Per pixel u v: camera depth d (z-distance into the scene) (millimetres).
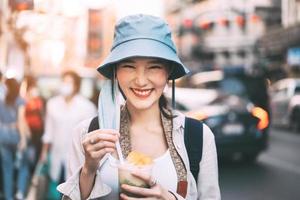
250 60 35406
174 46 2121
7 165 6652
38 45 14961
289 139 15906
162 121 2191
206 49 36062
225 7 31688
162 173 2092
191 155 2148
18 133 6684
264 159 11797
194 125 2184
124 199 1918
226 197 7859
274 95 19328
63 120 5809
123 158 2078
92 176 2002
